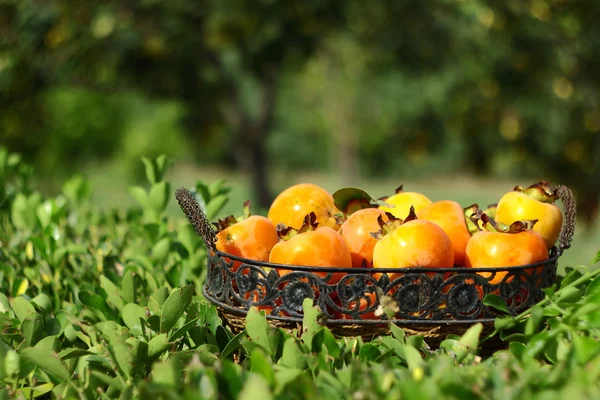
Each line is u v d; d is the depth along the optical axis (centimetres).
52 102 916
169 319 122
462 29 740
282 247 132
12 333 133
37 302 154
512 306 128
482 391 92
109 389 115
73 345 146
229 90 819
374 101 2309
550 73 719
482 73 750
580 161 723
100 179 1661
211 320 137
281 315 129
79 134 1044
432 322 123
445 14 737
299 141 2733
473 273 127
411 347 105
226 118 919
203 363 106
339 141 2612
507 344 131
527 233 133
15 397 116
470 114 780
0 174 255
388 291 124
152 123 1705
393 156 2533
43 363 114
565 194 149
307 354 109
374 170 2614
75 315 160
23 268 200
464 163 906
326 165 2773
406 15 735
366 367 102
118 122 1182
